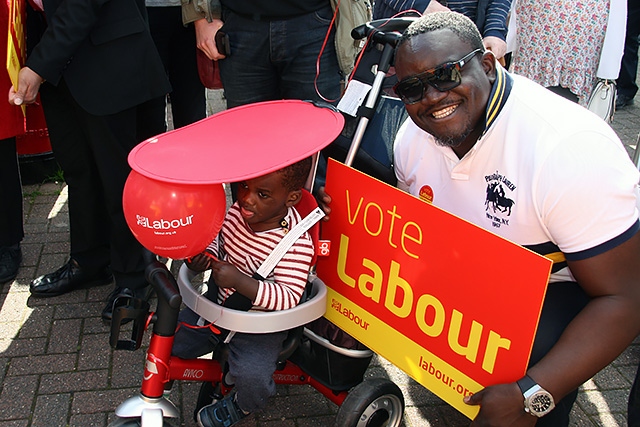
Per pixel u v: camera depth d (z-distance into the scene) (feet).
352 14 10.12
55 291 11.28
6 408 8.98
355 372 7.90
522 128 6.37
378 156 7.98
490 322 6.23
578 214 6.09
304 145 6.46
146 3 11.30
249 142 6.65
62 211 14.06
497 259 6.01
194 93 12.81
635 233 6.13
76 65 9.16
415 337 6.94
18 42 9.23
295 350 7.74
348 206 7.27
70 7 8.52
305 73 10.51
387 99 8.06
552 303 7.04
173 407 6.88
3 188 11.19
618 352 6.16
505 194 6.59
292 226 7.29
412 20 7.89
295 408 9.23
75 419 8.87
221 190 6.36
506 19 10.78
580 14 12.00
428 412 9.21
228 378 7.62
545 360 6.15
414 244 6.67
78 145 10.27
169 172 6.03
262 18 10.10
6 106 10.63
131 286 10.93
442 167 7.22
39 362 9.84
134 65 9.43
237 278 6.78
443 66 6.07
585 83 12.56
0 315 10.82
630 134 19.11
